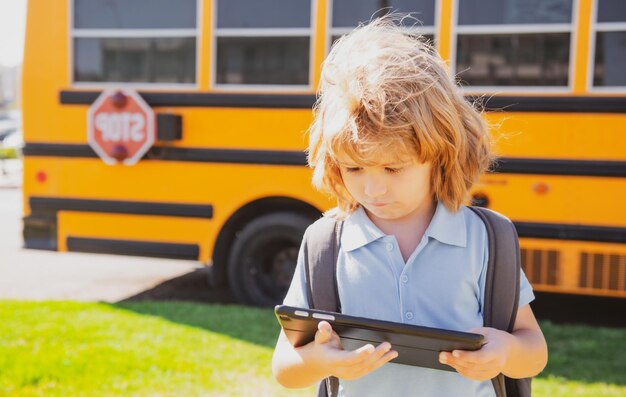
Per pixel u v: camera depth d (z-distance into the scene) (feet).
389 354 3.83
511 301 4.33
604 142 12.59
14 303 14.64
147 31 14.53
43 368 10.41
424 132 3.96
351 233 4.46
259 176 14.06
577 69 12.70
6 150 72.02
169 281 18.48
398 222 4.48
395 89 3.97
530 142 12.89
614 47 12.56
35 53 14.94
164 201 14.44
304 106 13.84
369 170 4.06
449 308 4.28
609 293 12.58
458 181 4.31
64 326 12.78
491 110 13.06
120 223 14.64
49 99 14.90
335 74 4.17
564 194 12.73
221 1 14.20
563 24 12.76
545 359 4.38
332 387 4.52
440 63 4.41
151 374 10.37
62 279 18.79
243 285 14.69
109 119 14.44
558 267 12.81
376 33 4.33
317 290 4.50
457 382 4.26
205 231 14.32
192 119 14.34
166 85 14.49
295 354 4.15
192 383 10.05
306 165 13.83
